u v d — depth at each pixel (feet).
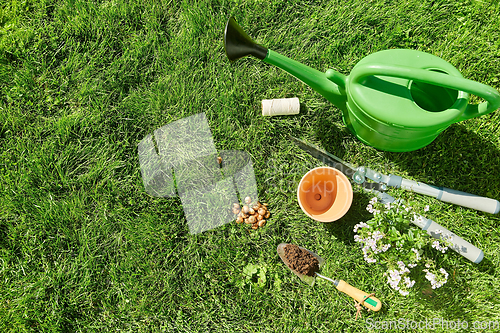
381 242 5.67
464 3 6.75
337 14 6.86
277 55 5.01
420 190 6.29
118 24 7.02
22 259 6.50
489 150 6.42
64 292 6.39
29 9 7.14
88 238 6.50
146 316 6.35
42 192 6.64
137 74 6.93
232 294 6.37
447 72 4.80
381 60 5.00
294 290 6.34
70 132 6.80
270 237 6.43
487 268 6.20
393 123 4.77
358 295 5.92
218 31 6.94
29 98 6.95
